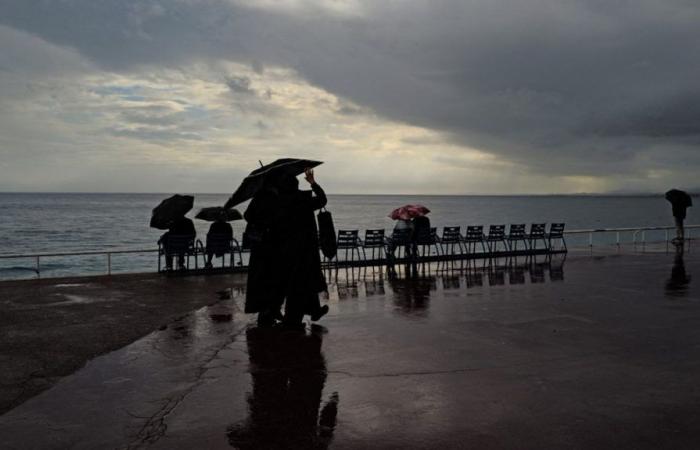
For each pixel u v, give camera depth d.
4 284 12.52
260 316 8.34
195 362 6.47
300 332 7.97
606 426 4.58
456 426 4.61
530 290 11.80
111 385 5.66
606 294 11.20
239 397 5.32
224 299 10.64
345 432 4.51
